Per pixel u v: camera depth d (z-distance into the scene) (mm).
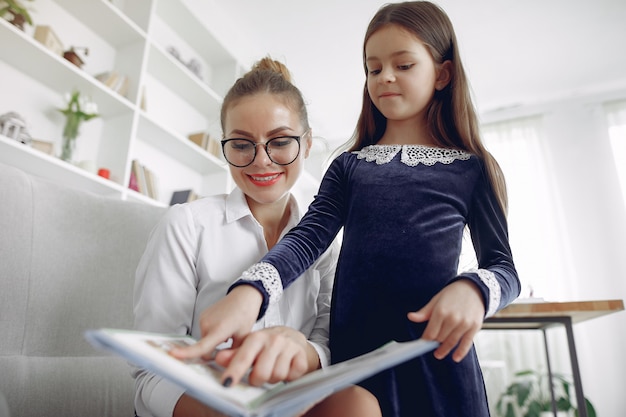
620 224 3408
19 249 874
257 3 2898
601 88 3678
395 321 629
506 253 658
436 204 693
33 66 1855
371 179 740
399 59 761
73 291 953
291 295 811
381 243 667
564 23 2941
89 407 885
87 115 1962
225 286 778
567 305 1348
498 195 756
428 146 797
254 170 769
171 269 750
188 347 407
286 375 440
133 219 1135
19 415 772
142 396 622
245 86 804
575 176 3621
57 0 2041
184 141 2512
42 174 1854
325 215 744
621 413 3062
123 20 2162
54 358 888
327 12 2930
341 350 649
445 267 650
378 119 909
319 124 4246
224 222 839
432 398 597
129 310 1041
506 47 3178
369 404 525
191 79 2633
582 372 3143
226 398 336
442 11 846
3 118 1647
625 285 3287
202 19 2781
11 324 832
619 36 3070
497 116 3998
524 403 2777
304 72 3533
